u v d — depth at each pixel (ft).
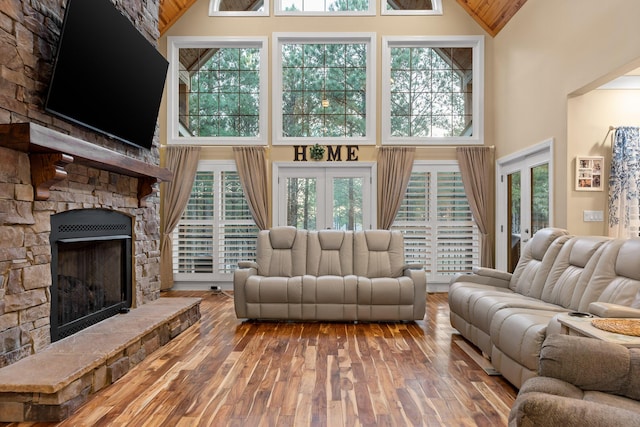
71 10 8.73
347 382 8.69
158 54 12.73
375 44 20.16
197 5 20.33
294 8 20.68
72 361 7.77
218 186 20.07
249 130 20.62
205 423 6.90
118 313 11.76
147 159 13.80
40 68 8.89
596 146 13.75
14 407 6.87
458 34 20.24
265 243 15.20
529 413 3.68
